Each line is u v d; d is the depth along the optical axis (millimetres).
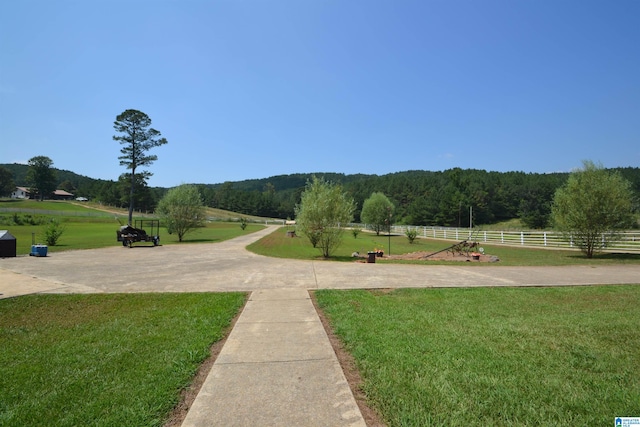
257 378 3643
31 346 4777
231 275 10977
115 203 108562
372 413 2994
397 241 35438
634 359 4195
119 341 4910
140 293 8133
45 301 7434
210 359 4262
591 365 4012
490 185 84812
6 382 3633
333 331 5352
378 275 10945
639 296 7895
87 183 148875
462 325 5582
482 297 7762
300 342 4789
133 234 24531
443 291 8391
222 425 2773
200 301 7359
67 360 4215
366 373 3750
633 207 17812
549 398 3240
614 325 5586
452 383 3520
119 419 2902
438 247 27328
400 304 7098
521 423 2844
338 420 2842
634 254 19281
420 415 2943
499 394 3295
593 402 3176
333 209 17641
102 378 3697
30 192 116250
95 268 12539
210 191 149625
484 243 30547
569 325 5586
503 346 4609
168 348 4582
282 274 11172
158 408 3074
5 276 10555
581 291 8383
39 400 3256
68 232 39531
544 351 4434
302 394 3293
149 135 54844
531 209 75250
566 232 19031
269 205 138875
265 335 5102
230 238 34375
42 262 14172
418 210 84875
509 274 11211
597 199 17641
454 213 77938
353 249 24562
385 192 109625
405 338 4898
